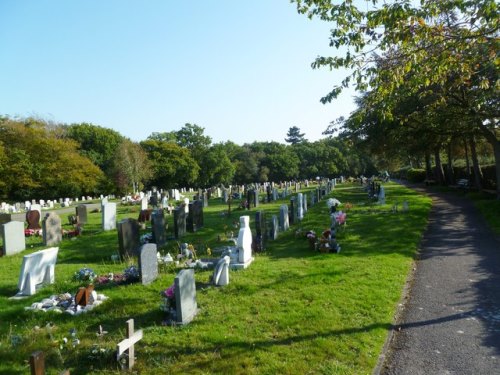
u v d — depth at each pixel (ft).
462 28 24.94
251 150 301.63
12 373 18.25
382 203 84.53
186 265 36.88
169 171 213.66
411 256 40.14
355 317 24.18
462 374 18.49
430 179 154.10
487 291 29.48
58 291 30.83
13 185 150.20
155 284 31.07
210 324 23.36
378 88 26.89
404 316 25.40
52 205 133.69
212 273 33.91
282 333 22.00
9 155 146.82
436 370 18.92
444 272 34.83
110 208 65.98
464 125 80.28
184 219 57.72
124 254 42.16
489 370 18.72
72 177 159.02
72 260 43.98
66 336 22.41
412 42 24.94
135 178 164.76
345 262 37.04
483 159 156.25
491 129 86.22
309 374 17.90
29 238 58.90
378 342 21.26
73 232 59.57
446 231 54.29
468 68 25.71
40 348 20.68
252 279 32.07
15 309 26.63
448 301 27.76
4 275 37.19
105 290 30.22
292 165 279.08
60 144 155.22
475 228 55.67
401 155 151.12
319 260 38.14
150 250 32.58
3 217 68.13
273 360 19.04
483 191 97.45
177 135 262.06
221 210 89.56
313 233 44.60
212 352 19.99
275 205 94.32
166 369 18.52
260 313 24.88
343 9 25.63
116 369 18.75
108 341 21.49
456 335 22.49
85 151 204.33
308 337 21.47
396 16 22.99
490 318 24.63
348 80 27.22
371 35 25.66
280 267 35.65
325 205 88.84
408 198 95.50
